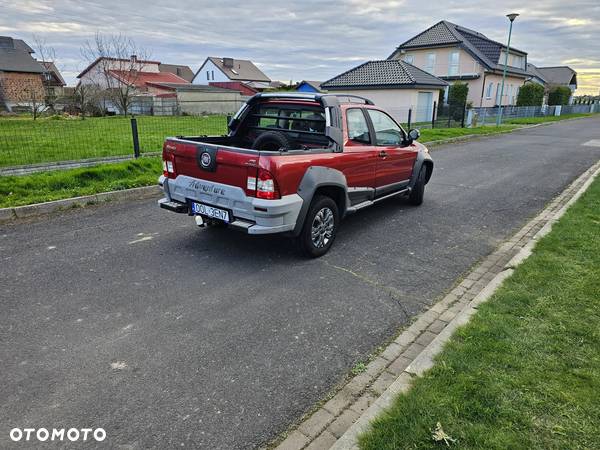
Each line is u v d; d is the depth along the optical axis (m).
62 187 7.48
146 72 51.78
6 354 3.07
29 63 40.28
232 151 4.33
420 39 36.81
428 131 19.80
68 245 5.20
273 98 5.71
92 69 43.72
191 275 4.45
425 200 7.89
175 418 2.52
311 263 4.85
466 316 3.50
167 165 5.10
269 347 3.24
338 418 2.54
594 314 3.52
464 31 38.50
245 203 4.34
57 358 3.04
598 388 2.63
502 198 8.08
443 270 4.74
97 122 17.59
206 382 2.83
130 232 5.73
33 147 11.62
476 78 34.50
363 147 5.51
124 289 4.10
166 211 6.75
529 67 57.81
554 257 4.70
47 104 28.20
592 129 25.77
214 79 65.38
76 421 2.48
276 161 4.19
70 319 3.55
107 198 7.27
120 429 2.43
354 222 6.46
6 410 2.55
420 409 2.47
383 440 2.27
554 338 3.17
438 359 2.93
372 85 27.80
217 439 2.38
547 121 31.86
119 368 2.95
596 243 5.09
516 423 2.37
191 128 16.73
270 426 2.49
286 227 4.43
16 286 4.11
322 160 4.74
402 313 3.80
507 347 3.05
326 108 5.12
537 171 11.00
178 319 3.59
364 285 4.33
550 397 2.56
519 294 3.85
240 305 3.86
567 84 66.38
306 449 2.31
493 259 5.06
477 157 13.45
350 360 3.11
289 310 3.79
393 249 5.35
